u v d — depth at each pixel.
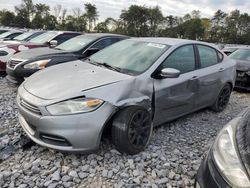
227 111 5.74
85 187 2.83
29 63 5.92
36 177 2.94
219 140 2.27
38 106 3.04
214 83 4.99
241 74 7.60
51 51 6.60
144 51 4.17
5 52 7.50
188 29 56.59
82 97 3.07
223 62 5.35
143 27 58.47
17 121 4.32
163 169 3.22
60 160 3.26
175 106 4.17
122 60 4.08
